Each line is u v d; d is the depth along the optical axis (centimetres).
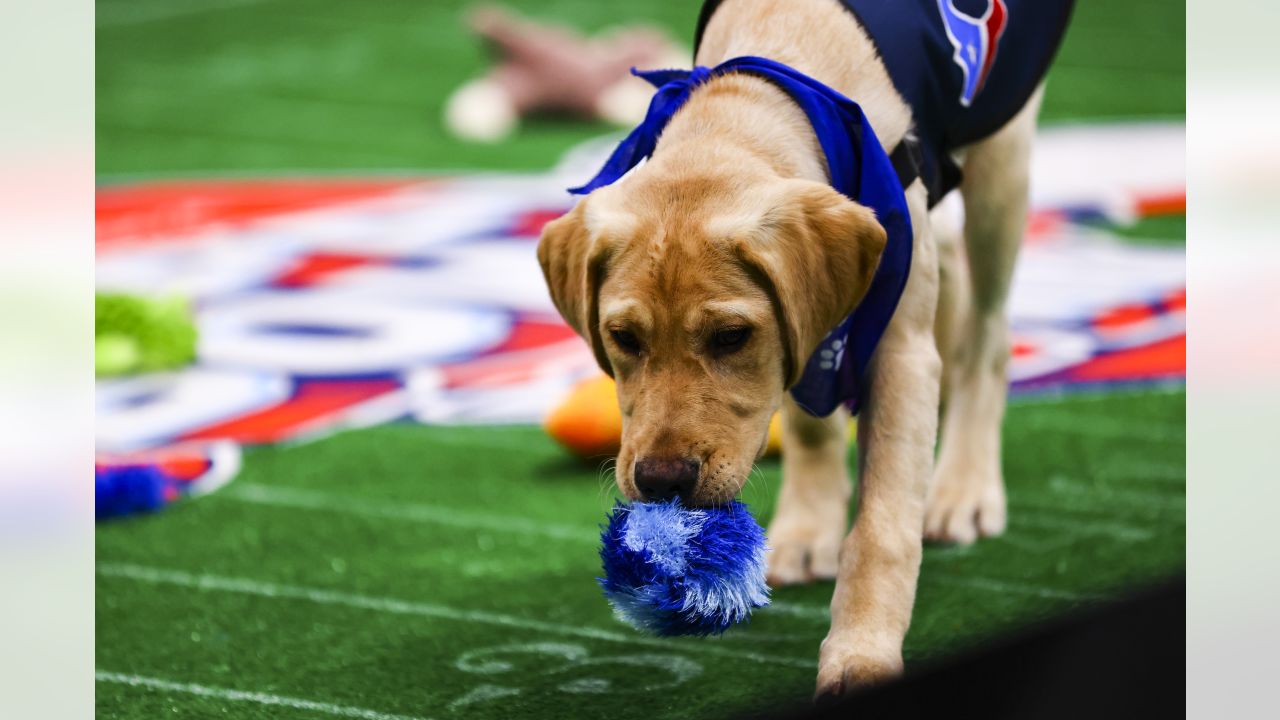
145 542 387
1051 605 325
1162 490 408
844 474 365
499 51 1002
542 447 463
